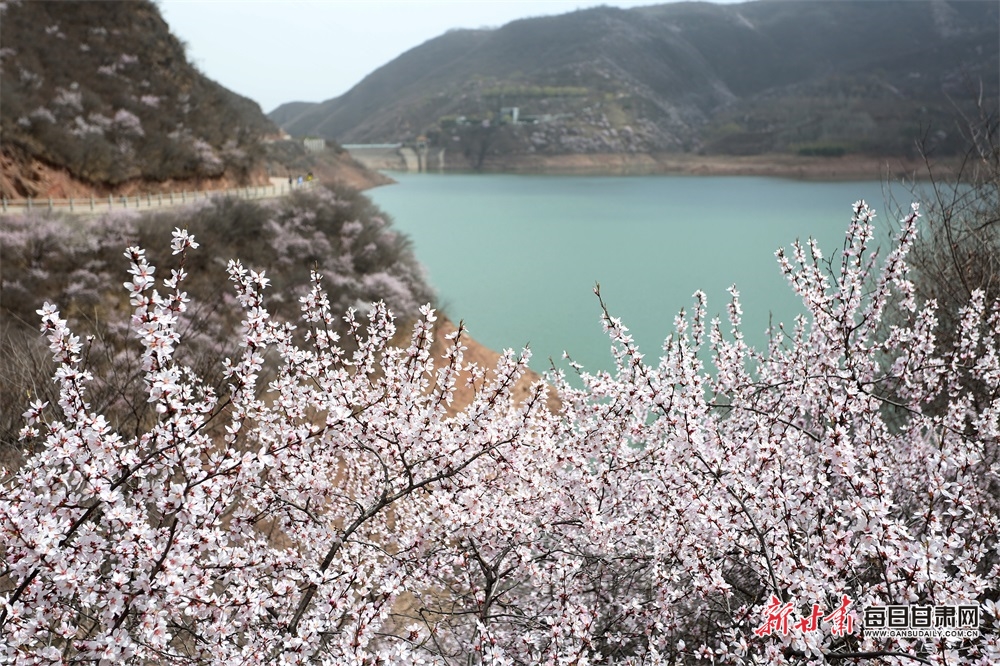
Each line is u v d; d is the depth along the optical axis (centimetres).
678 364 502
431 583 472
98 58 4697
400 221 9875
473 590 457
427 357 494
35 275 2052
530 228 9175
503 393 493
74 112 4050
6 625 316
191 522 325
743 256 6275
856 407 464
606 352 2847
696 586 415
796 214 9644
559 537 523
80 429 327
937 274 736
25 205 3231
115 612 314
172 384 323
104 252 2297
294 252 2780
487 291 4662
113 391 631
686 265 5731
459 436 493
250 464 359
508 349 480
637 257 6356
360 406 512
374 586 459
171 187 4388
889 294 536
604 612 538
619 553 546
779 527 381
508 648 493
